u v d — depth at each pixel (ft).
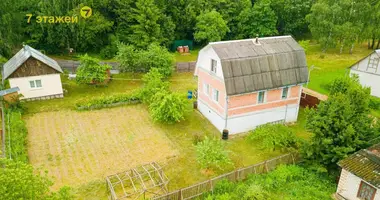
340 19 144.05
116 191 57.21
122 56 111.45
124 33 150.41
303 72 79.30
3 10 120.37
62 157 67.36
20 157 63.57
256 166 60.85
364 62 102.94
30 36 139.54
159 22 152.25
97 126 80.74
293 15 173.17
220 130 78.74
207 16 153.17
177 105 80.02
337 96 62.13
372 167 52.80
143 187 55.16
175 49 161.07
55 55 143.54
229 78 71.00
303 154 64.23
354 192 53.93
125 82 111.34
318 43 165.27
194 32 164.25
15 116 80.48
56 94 96.17
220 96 75.46
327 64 137.18
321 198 55.16
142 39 144.15
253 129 79.92
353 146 58.90
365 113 62.13
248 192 52.39
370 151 56.03
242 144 74.08
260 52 76.13
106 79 107.65
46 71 92.17
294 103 82.69
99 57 144.25
